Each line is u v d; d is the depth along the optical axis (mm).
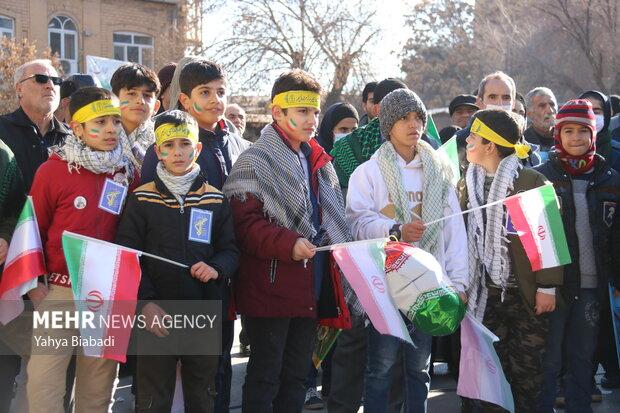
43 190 4176
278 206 4379
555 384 5180
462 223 4840
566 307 5121
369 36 29141
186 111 4688
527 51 30266
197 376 4227
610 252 5281
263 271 4367
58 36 31438
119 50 32500
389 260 4398
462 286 4738
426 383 4785
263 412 4395
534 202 4688
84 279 3926
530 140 6914
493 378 4723
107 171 4219
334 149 5910
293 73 4531
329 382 6289
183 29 30469
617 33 27734
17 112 5148
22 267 4031
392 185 4754
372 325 4695
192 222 4152
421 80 41469
